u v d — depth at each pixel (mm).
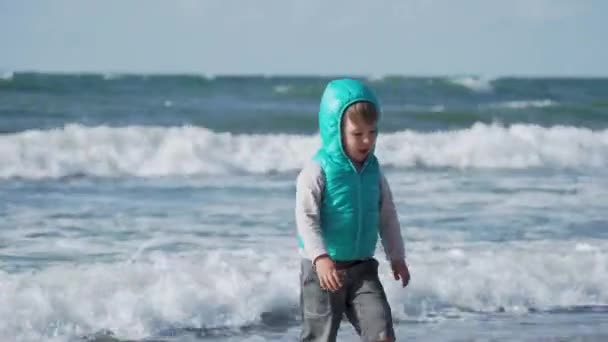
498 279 25469
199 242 30188
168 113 80125
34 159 49188
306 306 14875
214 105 91438
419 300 24172
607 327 22922
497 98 119125
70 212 36000
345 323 22453
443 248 29672
